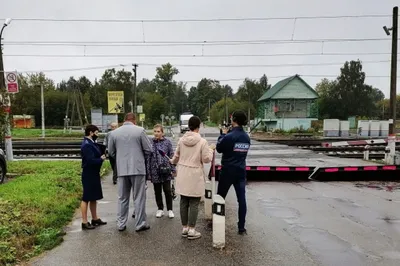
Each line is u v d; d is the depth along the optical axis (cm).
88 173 586
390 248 501
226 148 563
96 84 8631
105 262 452
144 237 545
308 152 1834
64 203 707
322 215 679
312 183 1054
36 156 1759
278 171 1096
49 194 759
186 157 540
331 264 445
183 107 12694
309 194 884
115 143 574
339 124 3841
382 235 558
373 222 631
